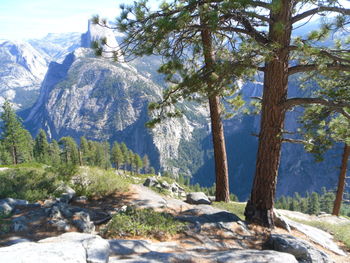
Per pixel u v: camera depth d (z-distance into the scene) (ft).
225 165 50.03
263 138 30.60
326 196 279.90
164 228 25.05
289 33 27.37
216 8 24.20
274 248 24.00
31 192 32.94
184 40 29.66
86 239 16.60
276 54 26.66
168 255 17.42
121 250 17.74
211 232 26.96
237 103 47.50
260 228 30.45
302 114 48.85
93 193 37.40
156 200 38.63
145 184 59.67
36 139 268.21
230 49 29.71
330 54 25.46
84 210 29.17
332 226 45.37
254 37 27.35
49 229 22.84
